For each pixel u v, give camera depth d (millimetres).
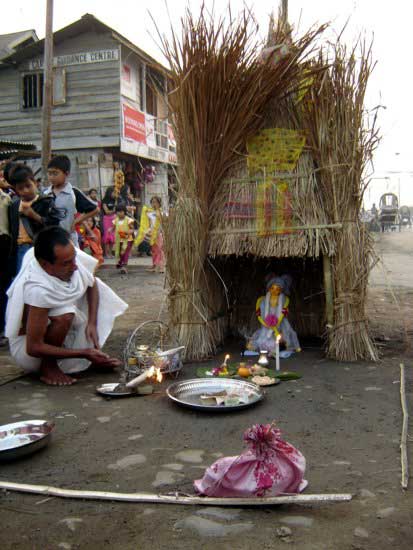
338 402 3422
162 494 2262
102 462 2607
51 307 3783
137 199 17484
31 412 3311
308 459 2613
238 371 4008
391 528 2021
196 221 4379
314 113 4281
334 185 4250
